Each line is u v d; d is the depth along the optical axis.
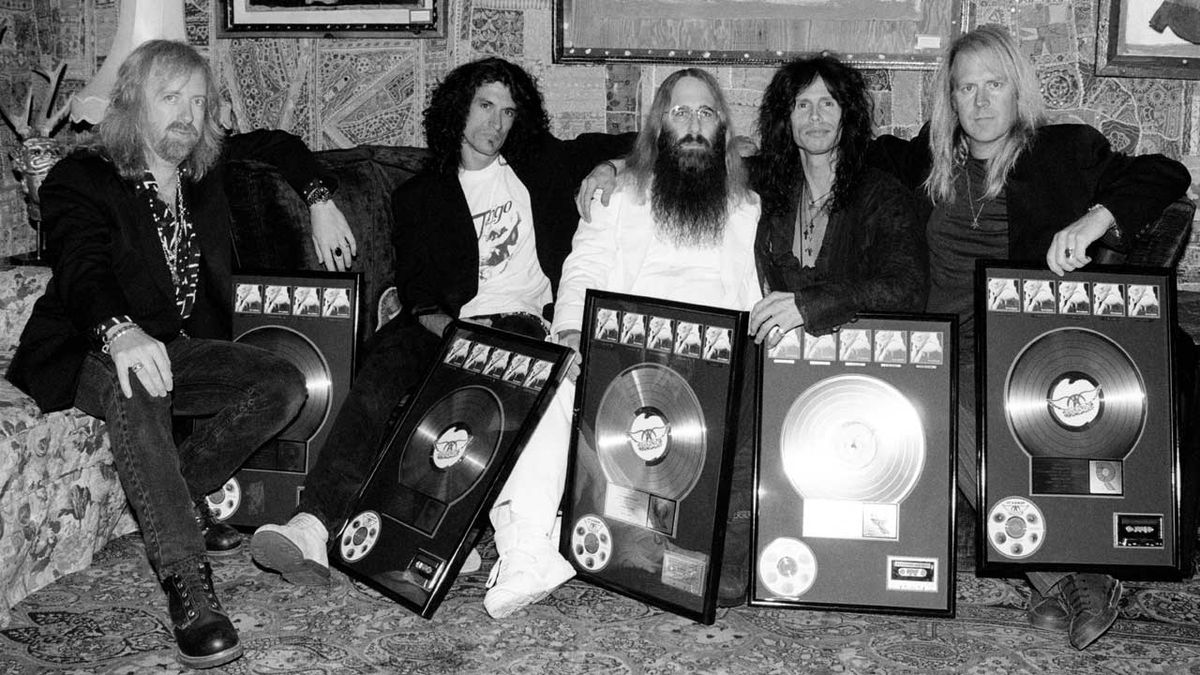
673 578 2.84
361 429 3.17
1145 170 2.94
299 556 2.88
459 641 2.73
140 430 2.68
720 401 2.85
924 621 2.88
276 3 4.34
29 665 2.59
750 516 2.98
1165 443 2.89
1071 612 2.79
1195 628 2.84
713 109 3.16
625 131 4.23
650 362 2.96
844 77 3.05
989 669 2.61
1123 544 2.86
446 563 2.83
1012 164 3.09
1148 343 2.92
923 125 3.70
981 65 3.03
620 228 3.23
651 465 2.91
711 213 3.13
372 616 2.87
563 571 2.92
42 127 3.93
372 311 3.80
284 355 3.37
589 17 4.14
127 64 2.95
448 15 4.26
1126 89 4.02
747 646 2.72
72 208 2.84
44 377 2.86
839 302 2.88
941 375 2.90
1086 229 2.87
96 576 3.11
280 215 3.58
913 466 2.87
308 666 2.60
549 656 2.66
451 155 3.56
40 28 4.55
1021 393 2.90
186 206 3.13
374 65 4.34
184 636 2.59
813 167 3.15
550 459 3.00
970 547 3.21
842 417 2.91
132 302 2.95
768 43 4.08
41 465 2.98
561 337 3.14
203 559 2.67
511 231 3.60
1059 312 2.93
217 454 3.02
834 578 2.86
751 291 3.20
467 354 3.12
